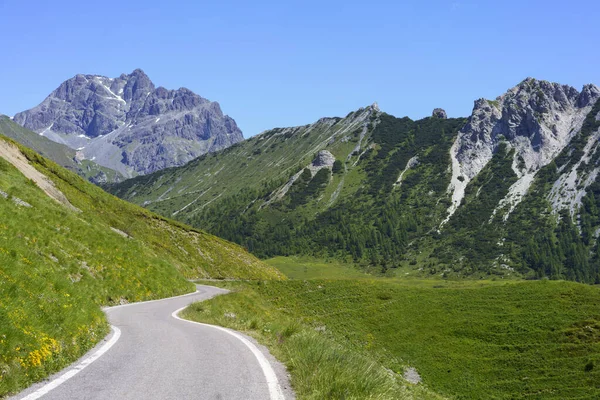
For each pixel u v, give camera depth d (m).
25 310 11.58
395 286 77.75
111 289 29.08
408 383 24.58
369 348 58.62
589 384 49.91
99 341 14.06
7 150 60.97
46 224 29.52
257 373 10.94
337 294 72.12
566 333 59.09
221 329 19.66
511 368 55.16
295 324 19.72
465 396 51.09
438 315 68.38
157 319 21.62
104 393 8.33
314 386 9.59
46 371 9.62
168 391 8.77
